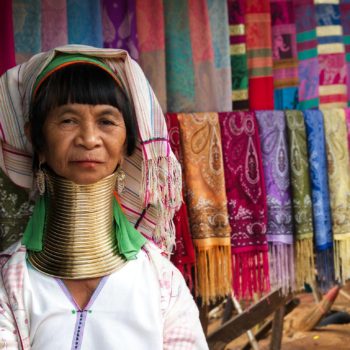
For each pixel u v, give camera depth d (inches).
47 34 89.4
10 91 60.3
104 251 56.6
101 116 54.2
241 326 120.6
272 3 108.0
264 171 100.3
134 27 94.6
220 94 100.7
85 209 55.8
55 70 54.3
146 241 60.9
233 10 104.0
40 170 57.9
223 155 97.2
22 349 53.6
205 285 94.4
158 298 56.8
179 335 56.7
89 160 53.5
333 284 107.3
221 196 95.3
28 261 56.8
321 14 113.0
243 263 97.8
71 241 55.8
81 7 91.5
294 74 108.3
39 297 54.7
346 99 114.9
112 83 54.9
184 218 91.7
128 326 54.9
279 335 137.3
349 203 107.4
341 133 107.3
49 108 53.9
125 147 59.8
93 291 55.8
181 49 99.4
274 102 108.7
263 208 98.4
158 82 96.0
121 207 63.6
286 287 102.5
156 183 59.9
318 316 177.5
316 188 103.4
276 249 101.3
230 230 95.9
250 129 98.7
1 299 54.7
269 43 105.7
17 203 74.4
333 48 113.3
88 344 54.0
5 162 62.7
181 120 94.6
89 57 56.2
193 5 99.3
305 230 102.2
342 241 106.5
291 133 101.9
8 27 84.7
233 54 104.4
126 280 56.2
